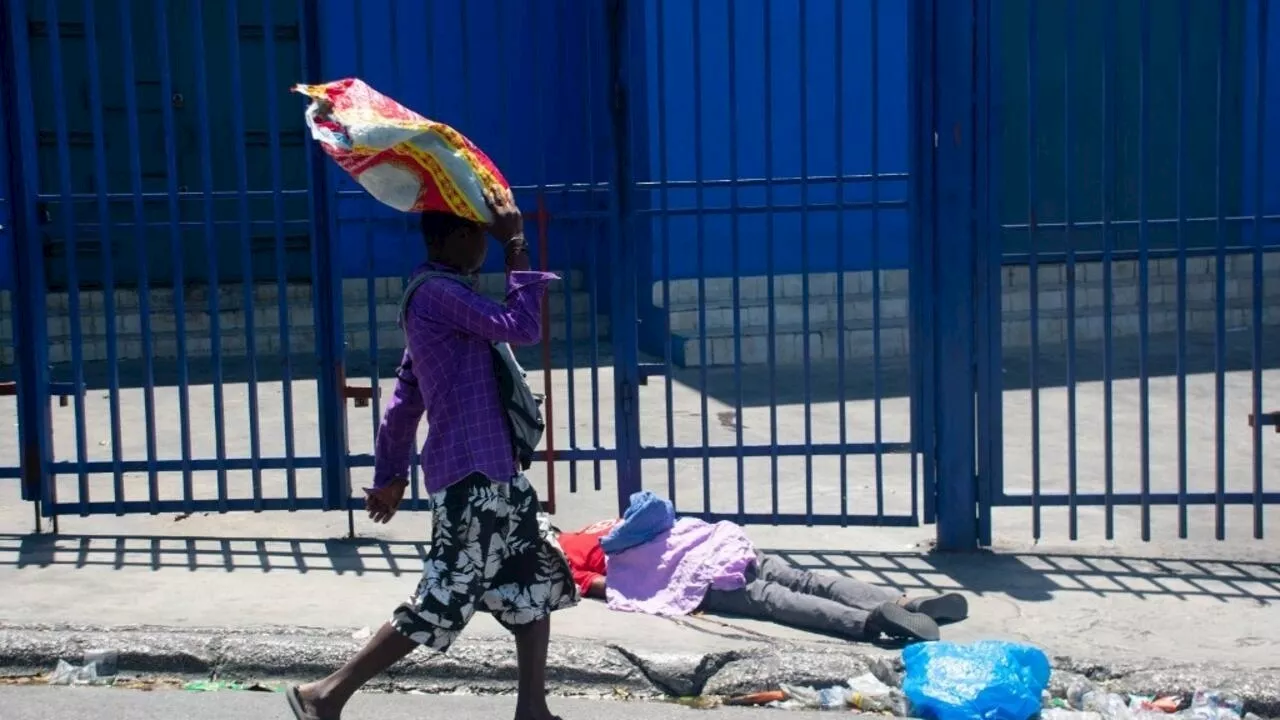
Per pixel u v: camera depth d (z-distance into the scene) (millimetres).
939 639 4797
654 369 6004
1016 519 6492
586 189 5961
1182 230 5723
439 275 3750
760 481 7289
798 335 11062
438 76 11859
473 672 4582
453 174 3619
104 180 5930
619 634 4863
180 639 4730
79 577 5586
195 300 11867
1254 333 5742
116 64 11820
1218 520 5828
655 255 11195
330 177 5945
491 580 3775
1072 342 5777
